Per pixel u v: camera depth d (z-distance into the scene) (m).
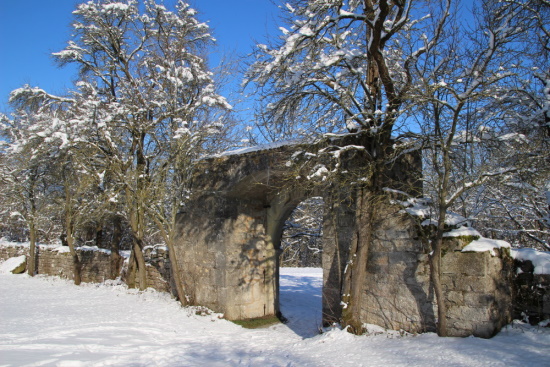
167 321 9.63
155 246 13.27
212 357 6.89
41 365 5.56
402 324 6.98
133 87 12.50
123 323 9.02
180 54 12.77
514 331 6.11
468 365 4.99
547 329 6.02
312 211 19.22
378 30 6.93
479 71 6.38
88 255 16.28
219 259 10.58
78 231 19.77
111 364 6.02
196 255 11.25
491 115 7.26
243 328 9.81
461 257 6.32
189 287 11.33
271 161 9.38
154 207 11.30
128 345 7.23
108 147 11.98
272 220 11.54
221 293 10.46
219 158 10.76
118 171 11.50
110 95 13.66
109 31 13.12
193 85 12.66
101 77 13.90
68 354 6.27
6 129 16.94
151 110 12.46
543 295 6.29
